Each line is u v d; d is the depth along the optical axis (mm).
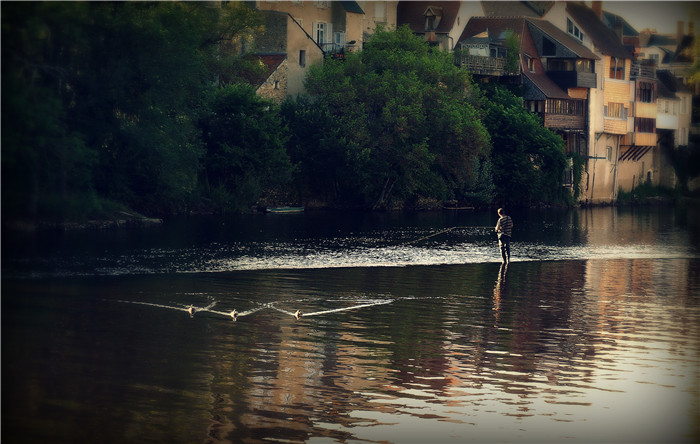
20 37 51438
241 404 18125
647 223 74438
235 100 72562
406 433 16719
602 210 94750
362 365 21109
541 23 106438
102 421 17078
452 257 45250
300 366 20938
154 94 61688
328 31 103188
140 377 19828
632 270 40750
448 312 28219
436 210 86000
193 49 64625
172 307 28422
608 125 106500
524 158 91875
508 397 18844
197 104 69812
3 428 16641
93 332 24344
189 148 64750
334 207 83250
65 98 58188
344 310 28344
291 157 80500
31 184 51312
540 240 57000
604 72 105938
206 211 71688
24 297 30125
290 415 17562
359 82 82250
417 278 36469
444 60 86812
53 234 51688
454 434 16719
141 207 65312
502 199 93750
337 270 38781
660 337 24688
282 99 84375
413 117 80125
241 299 30188
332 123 80312
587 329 25734
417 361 21594
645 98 112938
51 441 16078
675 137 117188
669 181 115562
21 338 23516
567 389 19453
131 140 60625
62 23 53906
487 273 38719
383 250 47812
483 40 99875
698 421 17469
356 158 79062
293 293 31719
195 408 17844
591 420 17531
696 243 55875
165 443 16094
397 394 18938
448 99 83875
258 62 81625
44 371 20219
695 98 118125
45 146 52125
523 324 26375
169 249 45656
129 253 43531
